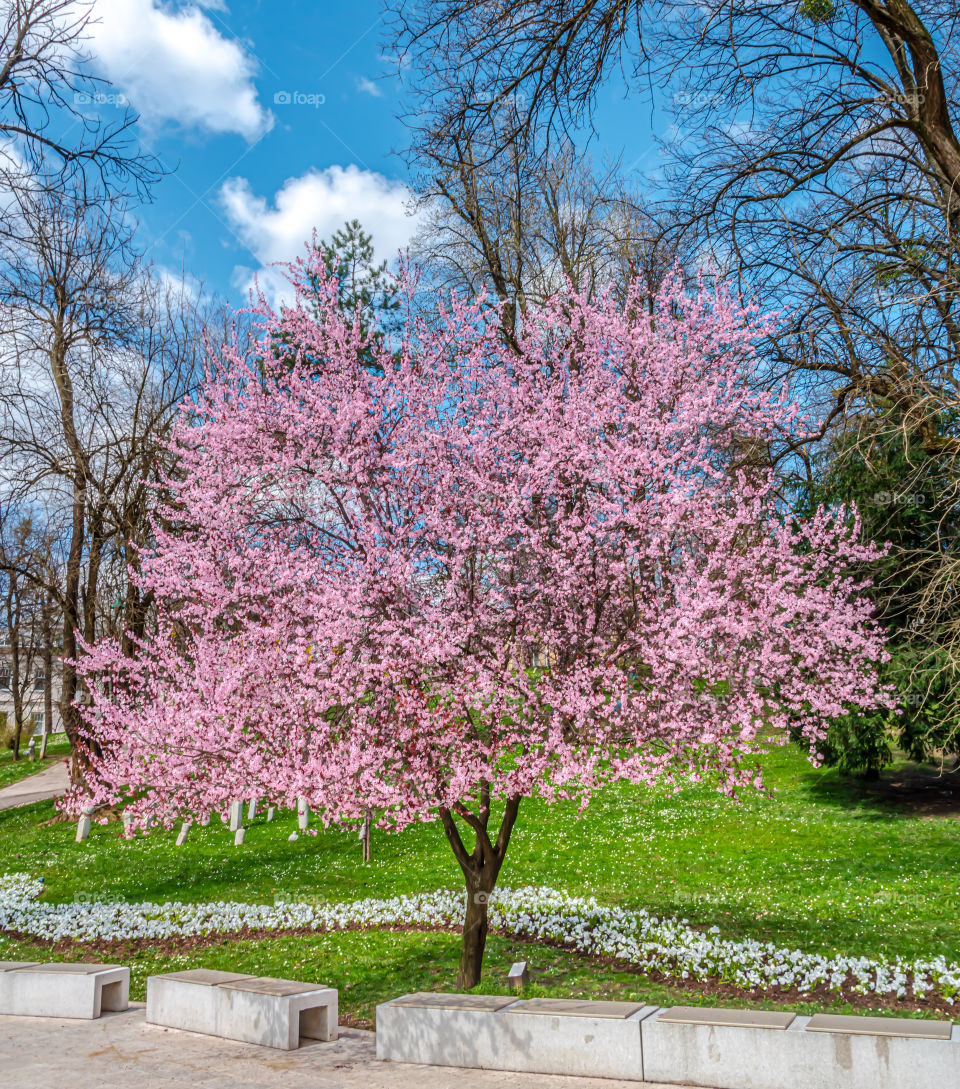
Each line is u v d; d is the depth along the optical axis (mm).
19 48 10234
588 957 10242
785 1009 8055
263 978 8508
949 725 14305
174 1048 7527
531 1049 6602
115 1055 7297
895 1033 5520
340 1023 8617
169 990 8492
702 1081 5992
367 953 10906
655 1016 6355
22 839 20250
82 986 8930
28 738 49719
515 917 12047
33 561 23578
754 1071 5836
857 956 9539
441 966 10188
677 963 9727
